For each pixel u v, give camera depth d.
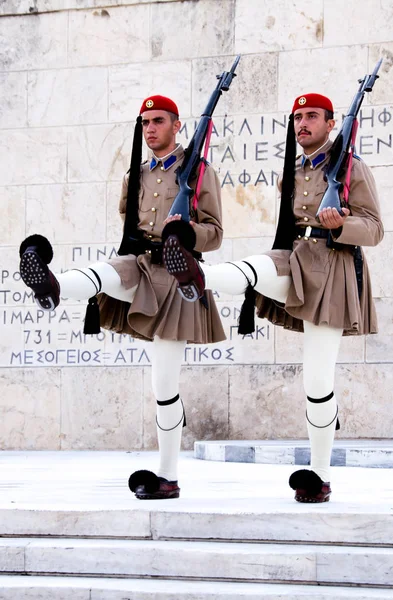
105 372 15.03
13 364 15.34
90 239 15.34
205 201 8.49
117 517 7.57
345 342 14.32
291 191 8.50
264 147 14.89
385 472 11.22
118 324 8.67
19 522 7.68
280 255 8.32
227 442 13.70
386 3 14.62
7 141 15.62
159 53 15.32
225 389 14.62
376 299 14.32
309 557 6.96
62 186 15.45
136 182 8.73
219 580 7.06
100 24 15.52
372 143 14.47
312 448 8.33
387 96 14.48
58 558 7.30
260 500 8.26
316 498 8.04
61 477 10.75
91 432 15.04
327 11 14.80
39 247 7.63
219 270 7.93
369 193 8.29
